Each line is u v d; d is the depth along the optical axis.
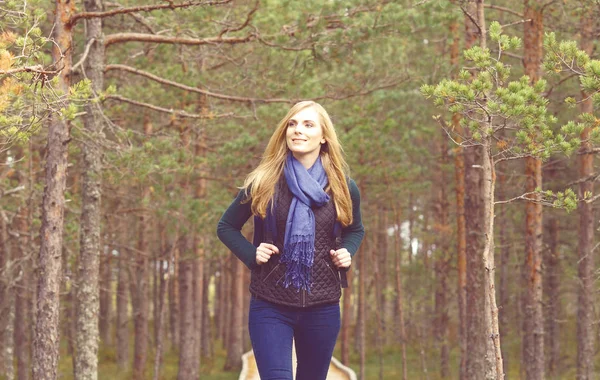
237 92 13.45
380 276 32.47
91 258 10.63
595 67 5.22
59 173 8.45
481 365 14.41
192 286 22.94
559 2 11.40
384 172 18.59
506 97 5.20
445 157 19.53
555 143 5.38
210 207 15.59
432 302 24.42
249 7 10.48
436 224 22.73
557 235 19.75
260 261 3.09
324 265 3.15
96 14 8.20
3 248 16.03
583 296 14.64
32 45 6.16
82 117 10.70
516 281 21.98
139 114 13.73
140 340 20.92
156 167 11.00
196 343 22.62
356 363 31.80
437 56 14.46
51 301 8.34
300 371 3.35
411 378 27.95
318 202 3.10
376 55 13.70
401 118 17.64
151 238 22.66
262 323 3.13
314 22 10.38
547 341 24.42
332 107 17.12
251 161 16.14
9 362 15.86
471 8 11.07
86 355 10.45
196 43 10.06
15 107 5.82
